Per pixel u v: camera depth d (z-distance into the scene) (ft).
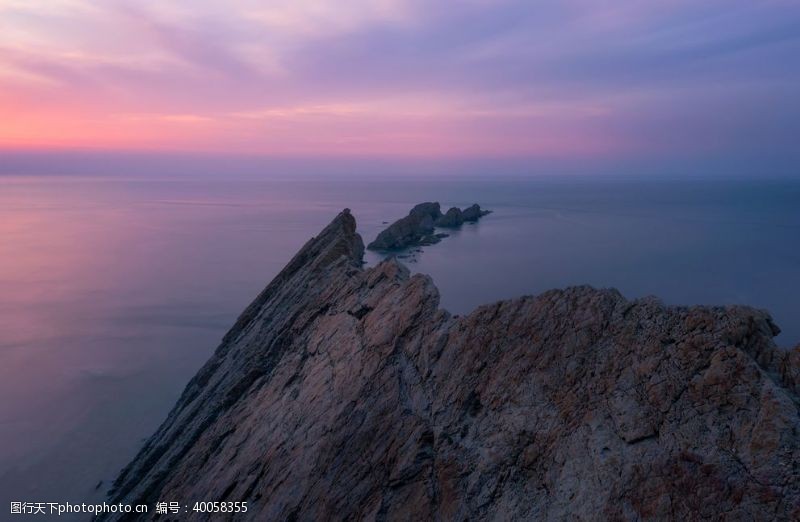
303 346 100.63
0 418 163.63
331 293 113.91
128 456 144.36
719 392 40.11
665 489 37.99
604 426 44.65
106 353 224.12
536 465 46.55
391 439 58.95
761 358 41.60
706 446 38.09
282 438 74.18
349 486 57.62
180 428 122.11
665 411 42.01
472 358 60.75
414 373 66.64
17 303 304.91
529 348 56.03
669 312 47.78
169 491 89.86
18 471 135.13
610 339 50.39
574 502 41.63
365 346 78.74
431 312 74.23
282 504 61.77
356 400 68.69
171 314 287.07
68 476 133.59
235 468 77.36
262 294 172.14
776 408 36.58
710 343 42.88
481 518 45.65
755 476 34.83
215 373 141.08
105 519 107.86
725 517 34.55
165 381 194.90
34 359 215.10
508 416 51.90
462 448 52.54
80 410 170.19
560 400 49.57
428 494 50.85
